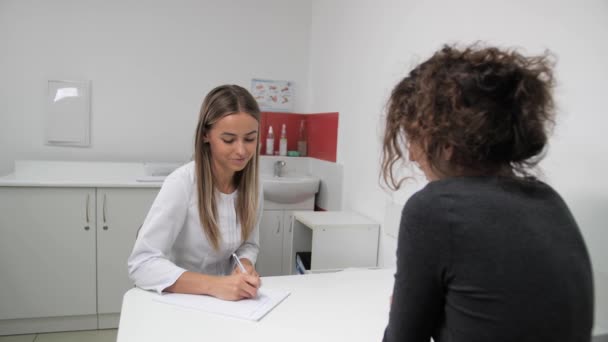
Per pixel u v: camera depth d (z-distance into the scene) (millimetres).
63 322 2592
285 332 1060
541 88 619
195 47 3215
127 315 1107
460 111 594
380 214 2326
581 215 1267
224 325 1079
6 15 2834
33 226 2465
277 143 3426
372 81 2461
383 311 1212
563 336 550
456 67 623
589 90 1244
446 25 1870
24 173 2879
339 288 1379
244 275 1269
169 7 3133
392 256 2199
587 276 587
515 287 545
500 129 590
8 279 2463
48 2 2893
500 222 565
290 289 1348
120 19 3041
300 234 2598
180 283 1242
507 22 1555
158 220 1310
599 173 1209
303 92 3490
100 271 2592
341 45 2889
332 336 1051
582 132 1266
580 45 1272
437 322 655
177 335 1019
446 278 597
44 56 2922
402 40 2188
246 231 1514
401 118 698
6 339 2473
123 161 3133
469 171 644
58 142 2996
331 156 2977
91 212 2541
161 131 3193
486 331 558
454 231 575
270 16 3363
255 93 3377
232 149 1334
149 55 3121
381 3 2389
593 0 1229
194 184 1409
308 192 2982
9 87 2883
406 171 2072
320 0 3279
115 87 3072
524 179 637
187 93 3225
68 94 2975
